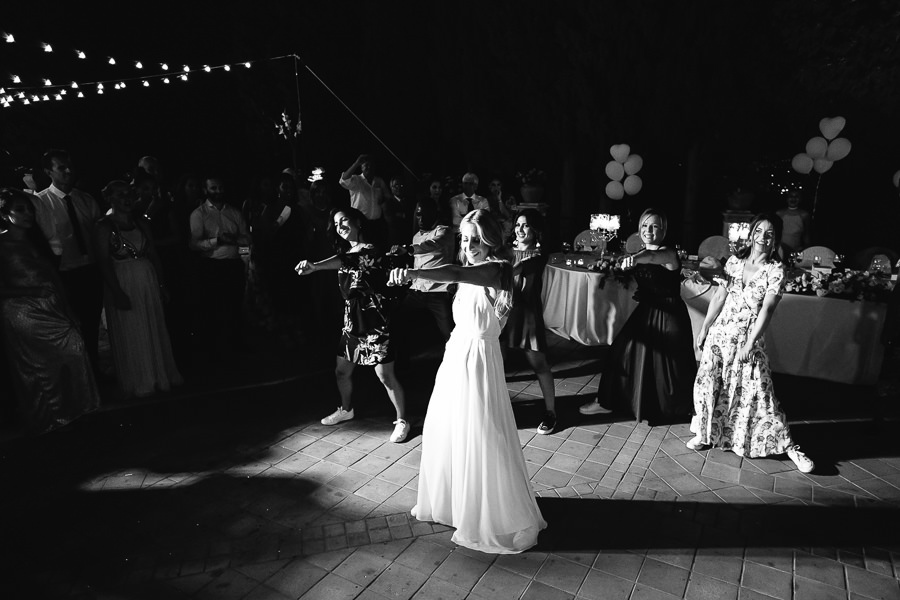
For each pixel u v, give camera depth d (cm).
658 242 460
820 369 566
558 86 924
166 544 340
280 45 1126
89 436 475
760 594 294
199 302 653
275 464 429
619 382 494
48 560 327
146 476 414
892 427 471
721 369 425
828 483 394
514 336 456
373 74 1100
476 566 317
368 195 782
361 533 345
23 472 421
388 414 510
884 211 911
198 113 1275
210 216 620
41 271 469
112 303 528
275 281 739
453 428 324
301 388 569
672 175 1048
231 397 548
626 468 415
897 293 430
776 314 577
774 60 814
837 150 774
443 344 693
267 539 342
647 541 335
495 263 305
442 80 1059
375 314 434
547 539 338
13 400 501
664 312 471
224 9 1170
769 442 418
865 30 739
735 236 418
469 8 973
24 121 1159
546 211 929
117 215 518
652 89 880
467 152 1079
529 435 468
